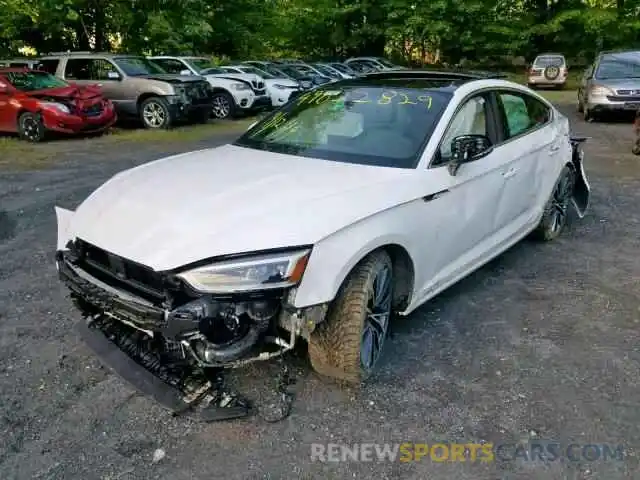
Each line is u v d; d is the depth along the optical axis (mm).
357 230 3086
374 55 33156
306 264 2857
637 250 5637
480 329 4059
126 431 2945
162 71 14984
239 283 2752
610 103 14328
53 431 2934
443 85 4391
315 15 30766
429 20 29953
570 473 2744
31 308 4172
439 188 3691
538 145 5117
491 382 3436
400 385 3381
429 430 3016
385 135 3941
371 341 3383
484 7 30203
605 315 4297
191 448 2844
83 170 8891
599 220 6582
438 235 3766
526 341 3906
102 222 3168
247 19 25969
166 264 2775
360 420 3074
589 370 3572
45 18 17047
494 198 4410
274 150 4098
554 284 4836
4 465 2703
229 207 3051
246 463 2760
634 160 10000
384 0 30781
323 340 3164
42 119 11602
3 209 6648
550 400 3271
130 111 14078
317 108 4426
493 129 4559
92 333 3492
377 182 3436
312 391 3293
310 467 2748
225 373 3391
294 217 2969
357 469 2744
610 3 31797
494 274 5035
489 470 2758
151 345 3266
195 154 4184
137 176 3658
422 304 4270
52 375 3381
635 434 3006
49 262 5047
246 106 16250
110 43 20875
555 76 26516
